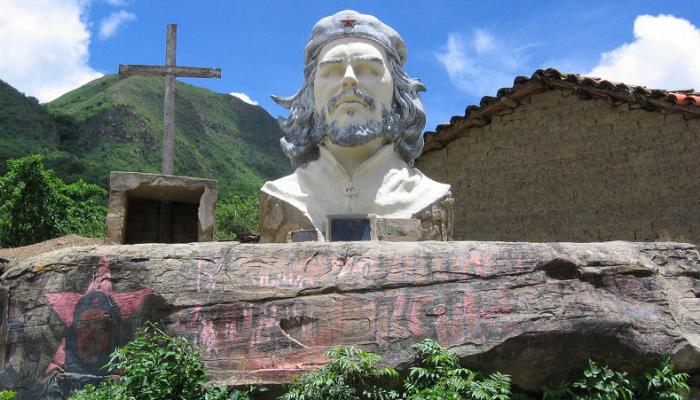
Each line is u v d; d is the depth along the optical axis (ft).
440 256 18.85
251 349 18.06
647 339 18.19
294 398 16.70
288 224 23.39
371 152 23.91
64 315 19.02
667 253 19.93
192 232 29.86
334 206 23.34
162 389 16.61
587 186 37.52
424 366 17.62
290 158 25.18
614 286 18.70
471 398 16.62
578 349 18.10
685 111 34.53
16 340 19.31
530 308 18.17
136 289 18.81
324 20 24.84
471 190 40.93
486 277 18.54
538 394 18.43
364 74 23.77
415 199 23.57
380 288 18.47
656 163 35.60
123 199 27.09
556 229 38.06
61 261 19.52
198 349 17.79
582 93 38.11
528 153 39.52
